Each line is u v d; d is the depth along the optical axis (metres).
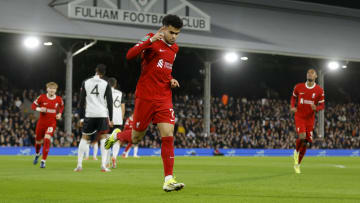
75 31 33.72
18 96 42.25
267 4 50.22
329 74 56.50
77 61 45.78
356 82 58.00
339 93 56.94
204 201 6.71
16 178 10.62
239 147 42.66
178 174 12.89
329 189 8.84
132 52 7.84
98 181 10.02
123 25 36.66
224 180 10.72
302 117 14.44
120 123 15.74
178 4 38.75
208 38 39.19
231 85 54.28
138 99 8.03
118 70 47.66
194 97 48.22
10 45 43.66
